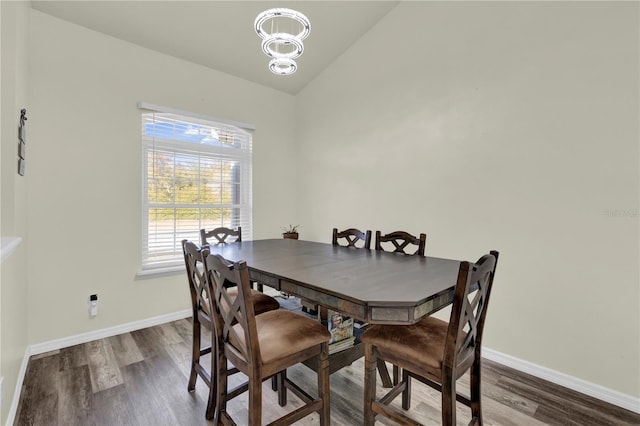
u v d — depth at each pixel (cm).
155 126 300
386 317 112
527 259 214
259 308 194
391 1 287
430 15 266
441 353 125
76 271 251
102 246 264
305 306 228
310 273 155
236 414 171
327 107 367
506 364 223
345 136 346
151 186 298
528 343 213
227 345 143
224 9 262
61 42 243
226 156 353
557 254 201
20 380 187
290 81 383
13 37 178
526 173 213
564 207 198
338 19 298
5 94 176
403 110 289
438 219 264
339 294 121
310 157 392
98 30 259
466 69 244
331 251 226
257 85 375
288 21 287
